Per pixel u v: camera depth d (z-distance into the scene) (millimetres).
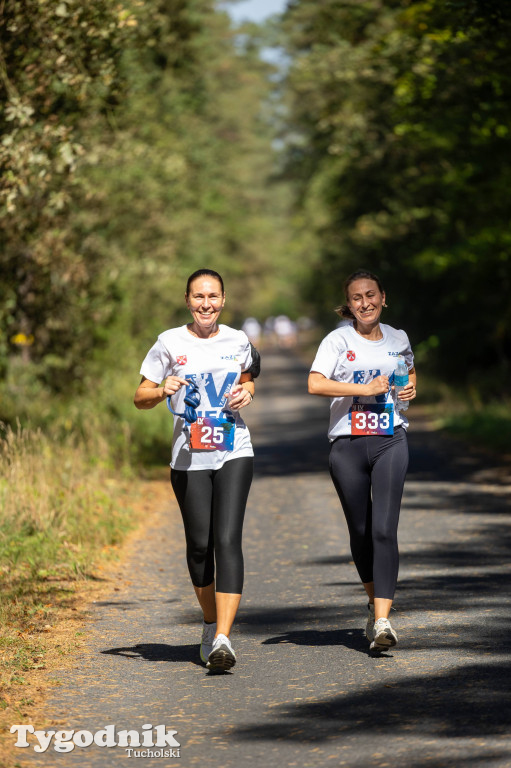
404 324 84250
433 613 18688
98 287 43594
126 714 13766
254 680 15164
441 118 49938
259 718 13453
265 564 23969
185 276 62500
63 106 31422
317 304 137375
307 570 23078
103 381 50438
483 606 19047
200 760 12094
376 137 65562
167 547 26203
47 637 17703
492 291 66812
